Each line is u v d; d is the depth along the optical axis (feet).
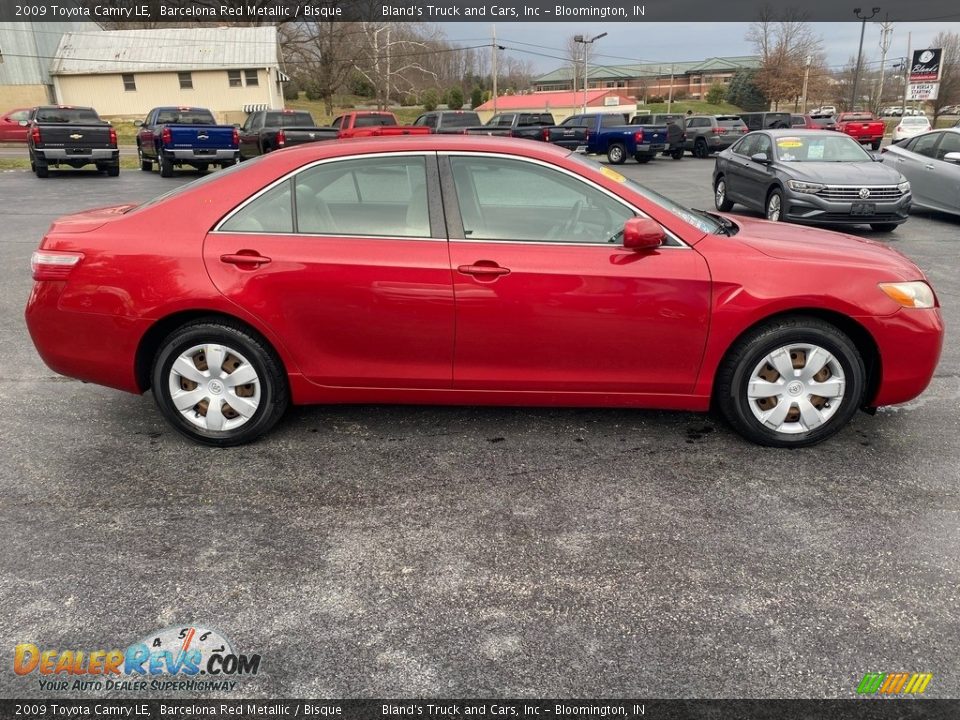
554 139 84.99
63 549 9.64
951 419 13.74
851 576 9.10
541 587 8.93
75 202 46.14
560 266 11.54
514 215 11.86
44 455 12.33
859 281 11.71
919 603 8.60
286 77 146.72
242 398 12.34
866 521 10.30
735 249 11.88
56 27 133.69
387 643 8.01
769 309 11.60
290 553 9.61
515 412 14.07
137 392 12.58
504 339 11.83
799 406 12.21
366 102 206.90
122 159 85.25
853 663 7.70
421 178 11.88
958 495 11.01
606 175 11.98
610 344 11.83
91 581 9.00
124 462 12.10
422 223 11.82
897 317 11.76
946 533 10.02
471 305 11.64
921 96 170.30
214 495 11.05
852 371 11.96
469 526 10.25
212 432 12.52
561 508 10.70
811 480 11.46
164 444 12.78
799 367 12.10
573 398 12.36
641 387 12.19
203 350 12.18
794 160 36.24
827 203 32.86
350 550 9.68
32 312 12.28
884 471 11.74
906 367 12.04
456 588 8.91
